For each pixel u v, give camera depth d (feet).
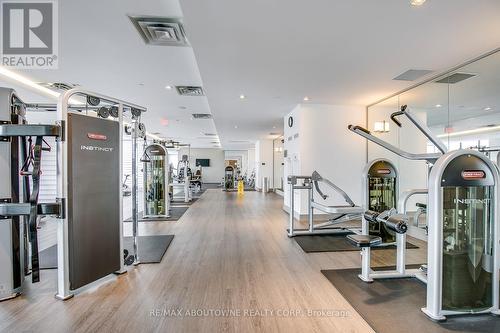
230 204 30.55
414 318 7.47
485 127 12.94
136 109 11.66
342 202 20.99
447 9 8.07
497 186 7.65
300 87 16.21
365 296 8.73
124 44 11.28
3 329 7.03
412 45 10.58
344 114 21.01
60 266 8.53
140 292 9.02
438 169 7.47
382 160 13.85
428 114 16.30
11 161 8.91
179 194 41.86
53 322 7.33
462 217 7.98
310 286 9.50
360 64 12.55
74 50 11.84
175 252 13.29
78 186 8.98
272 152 48.06
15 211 8.10
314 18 8.64
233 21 8.85
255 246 14.32
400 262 10.18
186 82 16.42
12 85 16.15
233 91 17.04
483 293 7.72
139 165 40.09
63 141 8.51
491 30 9.35
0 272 8.53
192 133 40.24
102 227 9.80
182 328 7.05
